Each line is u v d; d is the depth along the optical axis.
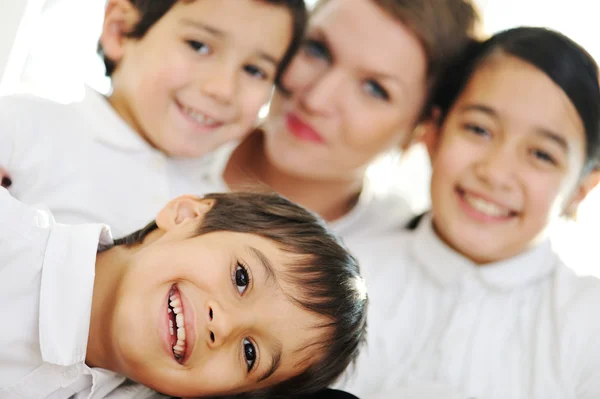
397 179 1.37
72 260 0.78
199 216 0.88
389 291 1.13
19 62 1.04
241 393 0.81
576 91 1.06
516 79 1.08
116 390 0.82
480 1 1.34
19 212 0.79
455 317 1.09
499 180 1.07
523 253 1.11
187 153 1.10
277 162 1.22
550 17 1.32
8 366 0.77
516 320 1.09
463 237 1.09
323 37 1.17
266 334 0.78
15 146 0.97
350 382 1.04
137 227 1.04
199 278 0.76
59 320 0.75
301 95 1.18
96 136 1.04
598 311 1.05
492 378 1.03
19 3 1.01
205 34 1.05
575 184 1.11
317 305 0.80
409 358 1.08
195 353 0.74
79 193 1.01
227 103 1.08
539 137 1.06
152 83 1.05
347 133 1.18
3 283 0.76
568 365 1.01
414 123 1.21
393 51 1.14
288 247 0.84
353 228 1.27
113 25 1.10
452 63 1.17
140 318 0.74
